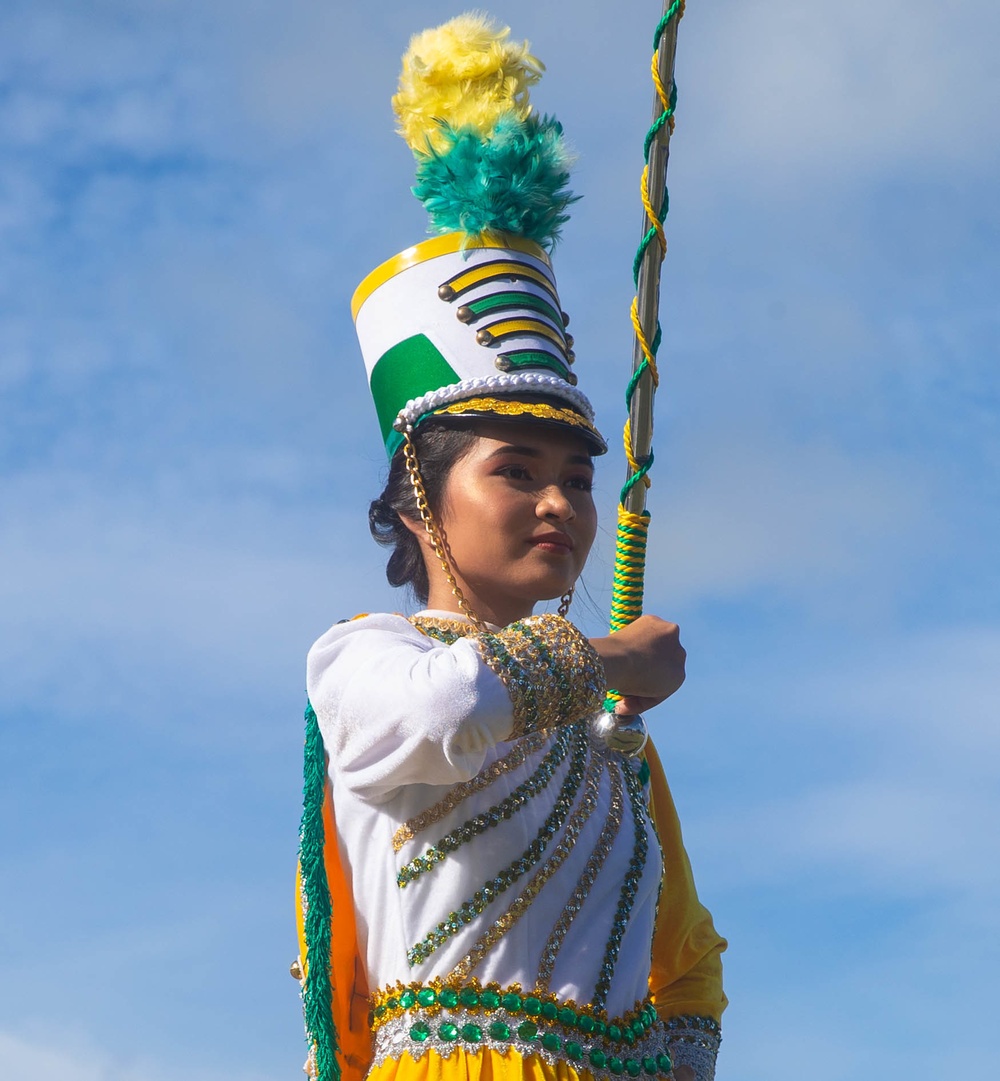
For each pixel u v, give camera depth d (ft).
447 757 14.23
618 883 15.53
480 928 14.78
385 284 17.62
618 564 16.96
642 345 16.71
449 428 16.67
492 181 17.44
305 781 15.74
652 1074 15.21
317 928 15.24
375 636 15.38
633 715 16.22
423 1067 14.43
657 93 16.66
